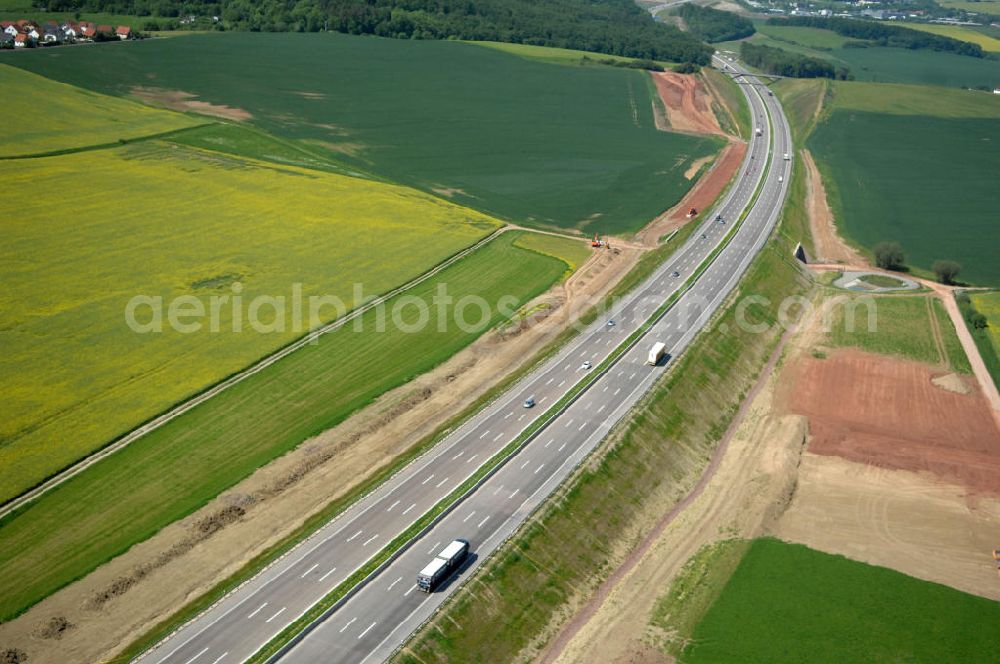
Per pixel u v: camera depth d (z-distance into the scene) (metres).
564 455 109.75
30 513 99.00
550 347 141.62
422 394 127.94
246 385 128.00
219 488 104.56
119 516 99.19
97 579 89.38
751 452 122.88
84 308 147.00
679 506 110.38
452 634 82.19
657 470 113.81
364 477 108.00
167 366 131.25
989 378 145.88
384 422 120.62
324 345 141.38
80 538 95.44
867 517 109.31
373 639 80.06
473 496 101.25
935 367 149.62
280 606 83.38
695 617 90.12
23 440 111.19
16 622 83.69
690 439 122.44
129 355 133.50
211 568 91.69
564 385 127.75
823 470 119.31
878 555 101.88
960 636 88.31
